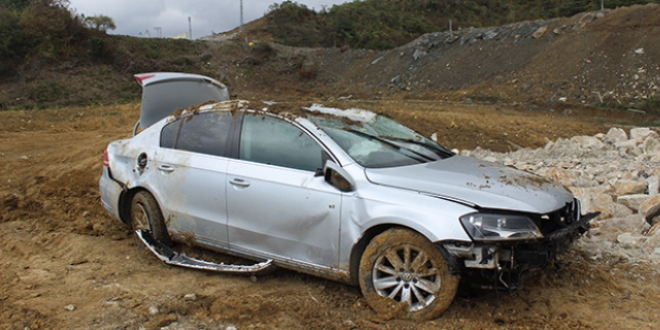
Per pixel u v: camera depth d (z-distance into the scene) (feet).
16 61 126.11
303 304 13.48
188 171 16.26
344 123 15.81
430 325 12.31
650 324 12.26
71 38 133.80
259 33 172.76
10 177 28.78
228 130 16.10
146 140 18.08
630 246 16.25
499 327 12.27
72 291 14.34
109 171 18.84
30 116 62.13
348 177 13.46
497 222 11.91
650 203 18.45
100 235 19.83
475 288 13.85
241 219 15.12
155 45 146.20
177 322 12.71
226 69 146.20
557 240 12.73
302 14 185.16
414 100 104.22
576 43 95.96
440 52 121.08
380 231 13.16
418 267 12.39
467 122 55.06
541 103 84.79
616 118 73.20
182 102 23.65
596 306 13.21
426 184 13.01
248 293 14.34
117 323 12.53
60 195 25.75
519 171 15.07
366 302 13.51
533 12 177.06
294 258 14.37
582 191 21.20
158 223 17.34
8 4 147.74
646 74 82.28
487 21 191.11
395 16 184.24
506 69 102.06
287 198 14.20
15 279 14.99
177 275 15.64
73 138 46.37
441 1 198.39
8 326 12.39
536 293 13.97
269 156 15.03
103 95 124.77
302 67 146.41
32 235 19.48
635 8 96.99
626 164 30.55
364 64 139.33
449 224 12.00
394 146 15.44
